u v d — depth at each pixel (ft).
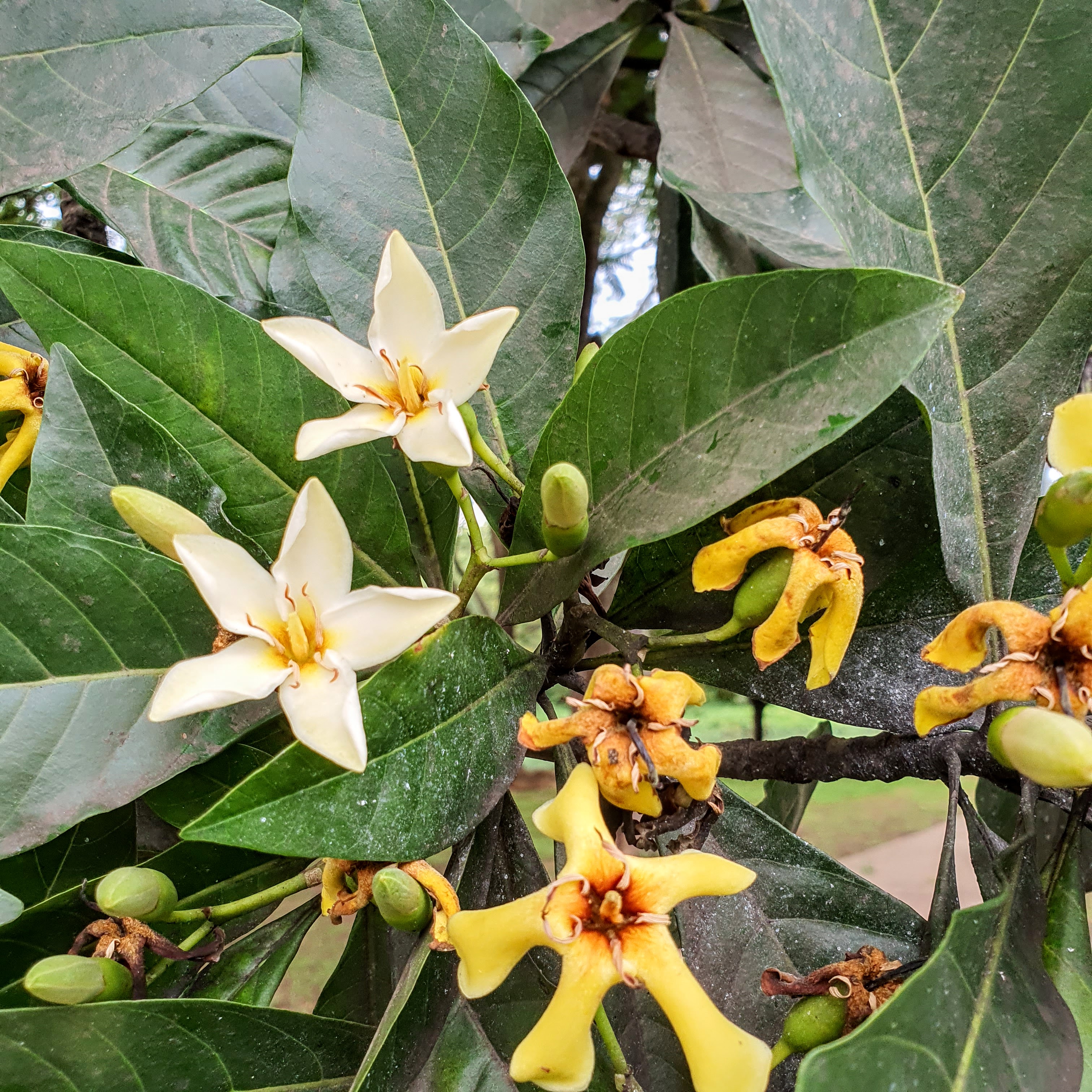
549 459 0.77
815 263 1.16
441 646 0.71
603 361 0.73
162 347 0.82
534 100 1.43
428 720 0.70
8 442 0.91
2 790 0.74
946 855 0.77
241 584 0.69
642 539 0.71
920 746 0.81
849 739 0.85
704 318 0.69
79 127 0.86
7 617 0.75
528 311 0.91
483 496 0.91
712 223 1.27
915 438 0.83
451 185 0.91
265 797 0.64
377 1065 0.67
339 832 0.65
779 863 0.89
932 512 0.84
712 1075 0.62
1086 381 1.28
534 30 1.24
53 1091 0.71
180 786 0.86
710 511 0.68
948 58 0.83
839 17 0.82
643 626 0.90
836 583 0.72
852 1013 0.72
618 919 0.65
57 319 0.81
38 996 0.70
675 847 0.75
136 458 0.81
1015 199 0.83
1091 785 0.62
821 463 0.84
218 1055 0.74
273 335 0.74
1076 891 0.73
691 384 0.71
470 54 0.90
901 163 0.83
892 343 0.64
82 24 0.87
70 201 1.38
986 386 0.83
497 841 0.81
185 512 0.72
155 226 1.11
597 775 0.67
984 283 0.83
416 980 0.69
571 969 0.64
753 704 1.17
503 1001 0.76
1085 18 0.81
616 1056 0.71
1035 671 0.65
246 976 0.83
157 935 0.76
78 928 0.79
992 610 0.67
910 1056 0.62
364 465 0.86
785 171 1.26
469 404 0.90
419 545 0.95
